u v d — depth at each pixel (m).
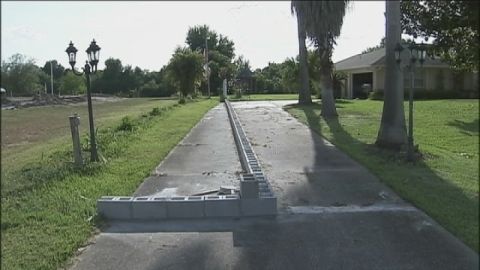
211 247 5.25
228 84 53.66
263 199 6.25
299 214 6.30
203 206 6.24
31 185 7.80
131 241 5.46
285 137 13.52
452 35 20.89
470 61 21.44
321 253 5.04
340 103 27.06
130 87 76.94
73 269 4.72
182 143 12.59
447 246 5.18
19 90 52.44
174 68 43.66
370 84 36.81
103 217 6.21
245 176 6.71
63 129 20.22
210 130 15.54
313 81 32.88
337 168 9.10
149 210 6.22
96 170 8.75
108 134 13.60
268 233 5.64
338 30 19.25
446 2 19.83
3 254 5.03
